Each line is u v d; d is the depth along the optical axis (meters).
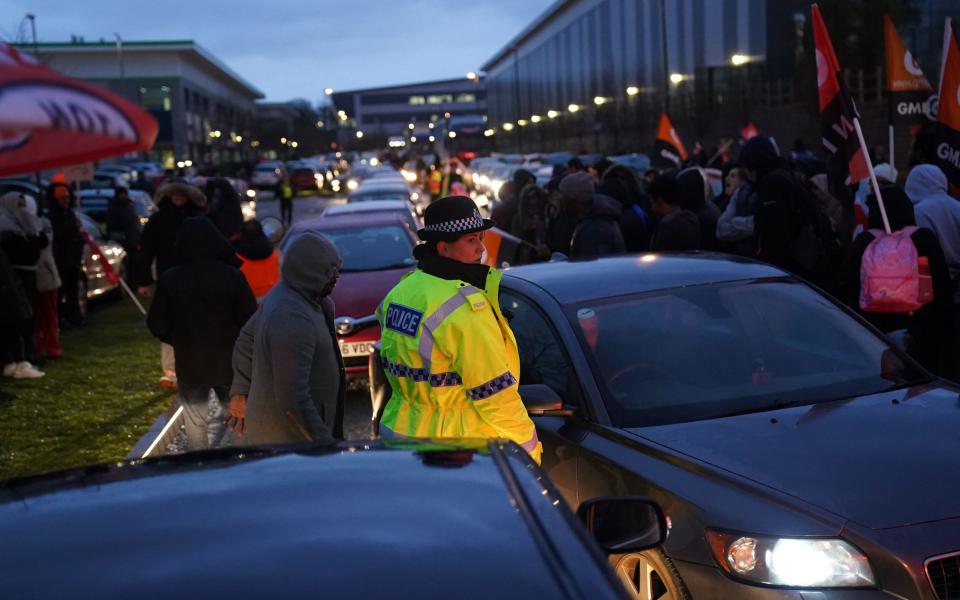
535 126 95.56
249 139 108.25
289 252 4.58
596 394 4.54
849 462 3.83
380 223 11.66
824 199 9.59
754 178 7.94
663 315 4.96
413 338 3.68
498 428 3.61
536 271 5.68
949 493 3.62
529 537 1.89
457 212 3.68
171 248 9.54
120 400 9.52
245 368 5.08
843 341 4.92
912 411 4.30
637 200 11.52
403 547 1.82
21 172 1.74
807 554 3.43
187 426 6.79
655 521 2.83
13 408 9.27
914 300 6.21
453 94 180.62
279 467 2.26
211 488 2.12
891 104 9.64
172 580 1.70
